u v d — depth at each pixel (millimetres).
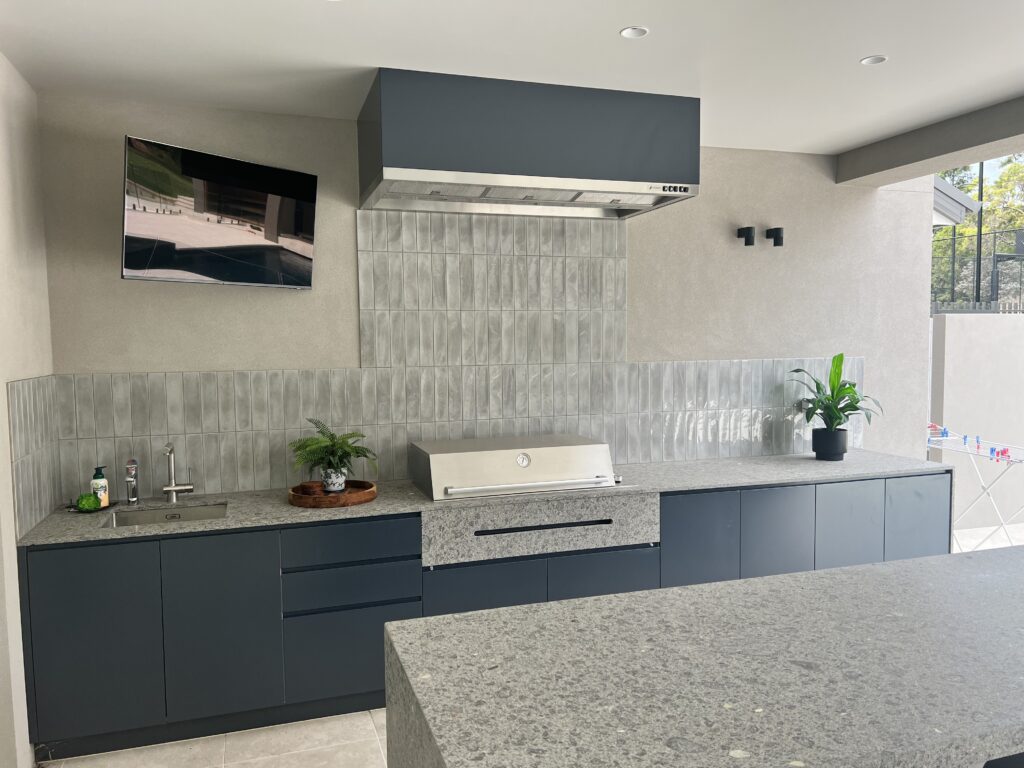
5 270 2824
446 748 1102
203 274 3221
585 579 3547
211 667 3061
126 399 3479
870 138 4328
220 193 3227
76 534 2914
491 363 4035
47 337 3320
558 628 1588
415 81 3141
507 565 3424
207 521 3088
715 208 4473
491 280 4016
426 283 3906
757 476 3928
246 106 3553
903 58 3080
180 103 3506
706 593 1799
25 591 2832
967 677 1316
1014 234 16062
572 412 4203
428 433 3943
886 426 4988
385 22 2662
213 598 3047
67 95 3355
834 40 2885
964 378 6762
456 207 3828
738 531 3801
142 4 2488
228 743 3051
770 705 1222
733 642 1489
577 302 4188
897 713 1188
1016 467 6832
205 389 3586
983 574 1905
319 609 3186
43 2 2461
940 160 4117
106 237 3439
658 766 1046
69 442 3410
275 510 3258
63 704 2896
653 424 4359
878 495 4082
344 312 3797
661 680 1324
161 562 2977
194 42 2814
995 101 3656
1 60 2877
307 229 3588
